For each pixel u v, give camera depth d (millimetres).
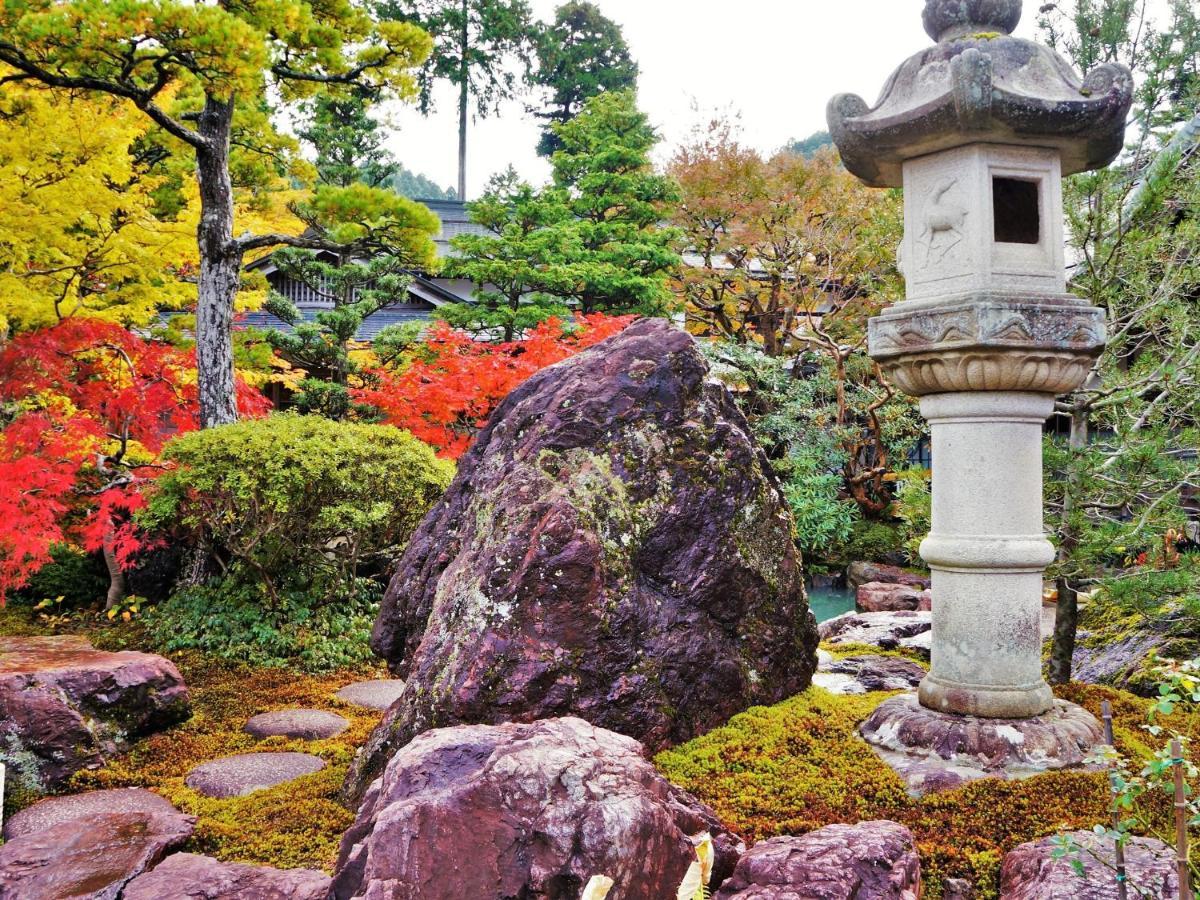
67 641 5863
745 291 18656
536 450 4348
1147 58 5109
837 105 4082
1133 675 5328
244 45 7047
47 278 9055
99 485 8812
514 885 2189
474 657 3830
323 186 9031
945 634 4113
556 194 17484
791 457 15203
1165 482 4945
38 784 4578
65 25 6918
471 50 30172
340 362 12922
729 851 2775
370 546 7969
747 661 4527
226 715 5809
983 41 3838
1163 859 2801
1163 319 5457
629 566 4125
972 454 3969
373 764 4047
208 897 3068
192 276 12039
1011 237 3982
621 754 2656
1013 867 3023
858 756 3982
